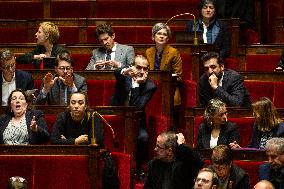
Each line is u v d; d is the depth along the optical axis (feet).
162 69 37.09
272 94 35.50
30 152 27.78
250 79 35.88
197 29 41.24
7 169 27.71
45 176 27.68
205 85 33.42
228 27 41.27
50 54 37.27
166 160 27.37
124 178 30.01
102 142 29.60
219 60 33.27
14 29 44.42
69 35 44.04
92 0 47.01
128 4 46.88
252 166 28.04
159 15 46.60
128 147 31.24
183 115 36.52
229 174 26.71
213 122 29.60
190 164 27.09
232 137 29.58
